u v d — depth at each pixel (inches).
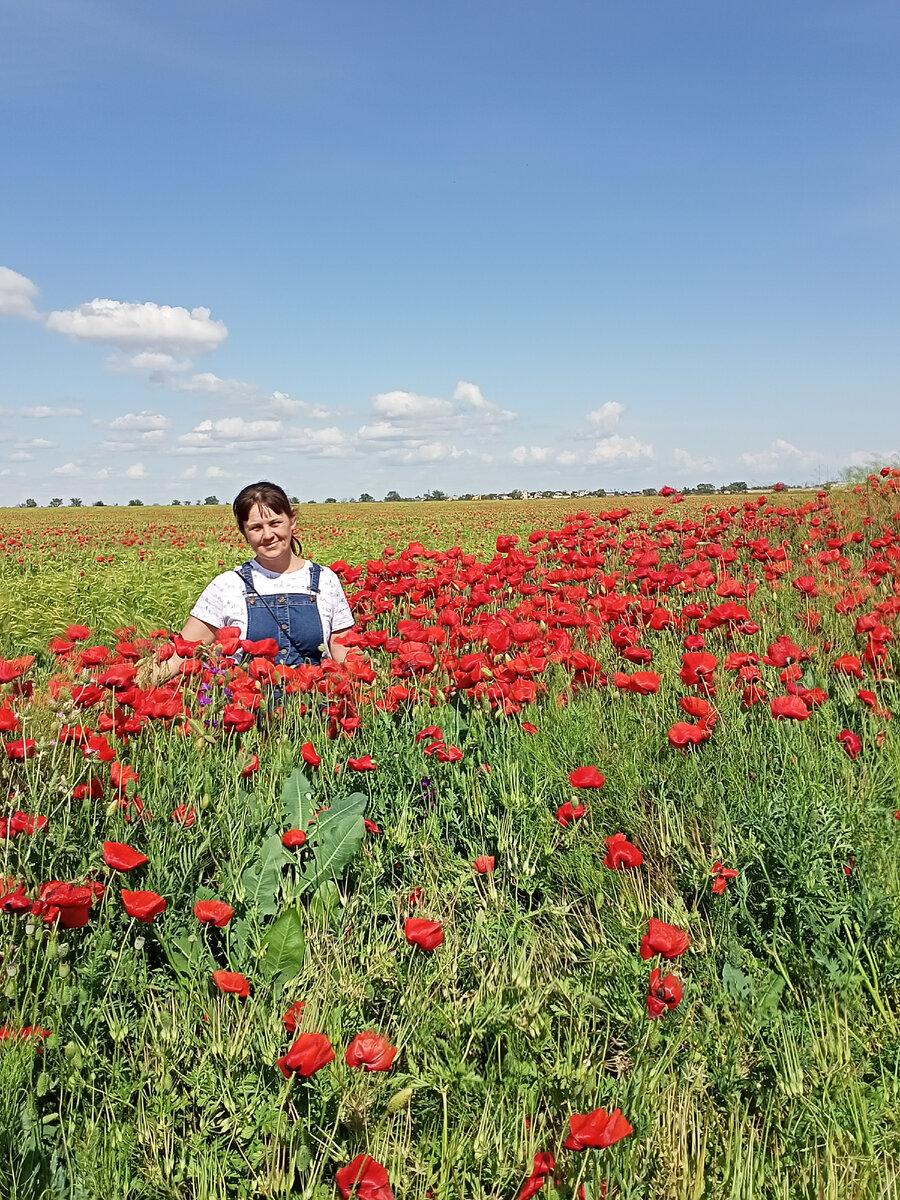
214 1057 88.3
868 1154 82.1
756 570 360.5
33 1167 77.5
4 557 824.3
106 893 107.0
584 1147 72.8
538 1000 96.4
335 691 169.2
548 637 217.3
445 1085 86.4
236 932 107.2
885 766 143.2
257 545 211.0
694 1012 98.8
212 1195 76.7
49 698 132.5
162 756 153.9
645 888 124.9
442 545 812.0
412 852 130.3
